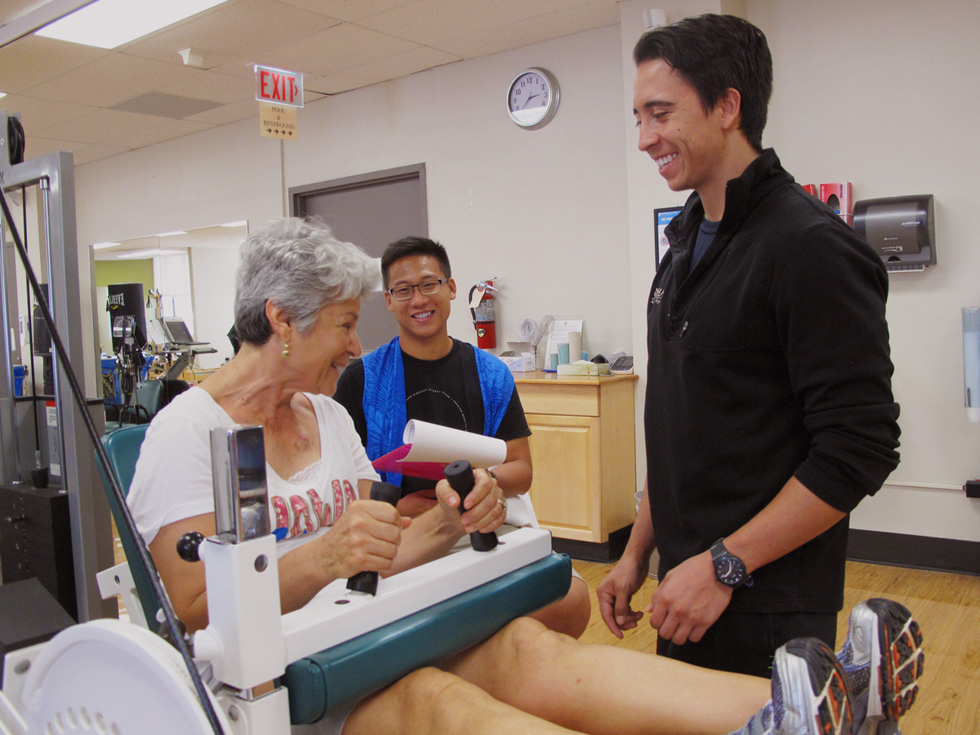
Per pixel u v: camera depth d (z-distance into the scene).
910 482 3.45
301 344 1.27
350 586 0.99
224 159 5.99
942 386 3.37
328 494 1.37
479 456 1.22
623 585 1.38
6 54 4.20
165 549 1.15
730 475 1.15
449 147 4.75
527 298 4.51
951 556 3.38
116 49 4.18
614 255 4.18
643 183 3.87
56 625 1.23
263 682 0.82
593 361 4.11
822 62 3.53
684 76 1.09
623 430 3.89
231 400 1.30
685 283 1.17
